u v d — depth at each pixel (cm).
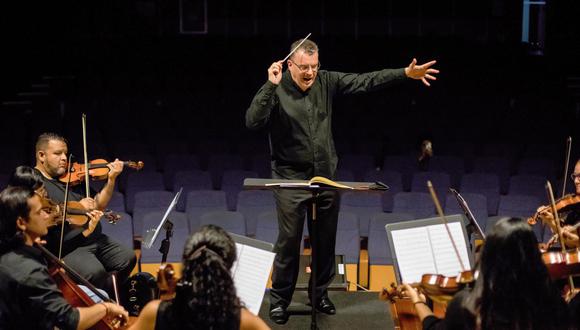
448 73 1522
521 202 772
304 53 437
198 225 740
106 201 535
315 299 442
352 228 704
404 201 776
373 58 1625
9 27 1519
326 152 462
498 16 1869
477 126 1160
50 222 461
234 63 1600
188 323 292
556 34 1633
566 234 439
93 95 1415
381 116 1225
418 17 1905
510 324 295
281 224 463
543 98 1323
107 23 1778
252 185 409
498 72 1520
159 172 959
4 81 1487
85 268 489
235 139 1111
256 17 1903
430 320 338
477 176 859
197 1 1858
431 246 421
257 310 386
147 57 1605
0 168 898
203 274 289
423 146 931
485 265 298
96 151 991
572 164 987
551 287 298
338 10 1911
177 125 1179
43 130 1069
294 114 455
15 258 379
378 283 695
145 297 505
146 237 492
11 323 383
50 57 1574
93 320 385
